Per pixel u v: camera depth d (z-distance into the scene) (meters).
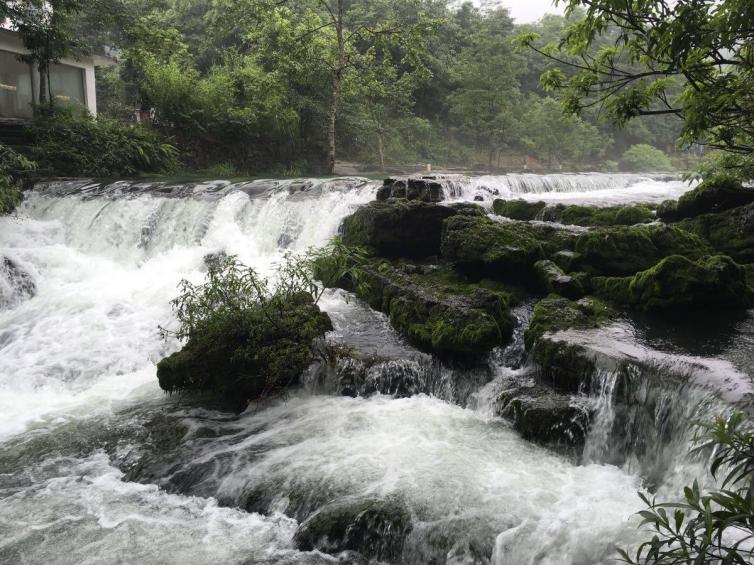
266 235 10.55
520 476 4.42
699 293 6.04
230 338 6.05
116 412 6.07
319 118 23.39
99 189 13.39
